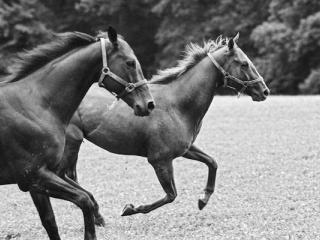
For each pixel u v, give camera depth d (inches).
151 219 529.0
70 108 381.7
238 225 482.6
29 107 371.6
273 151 841.5
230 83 500.7
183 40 2309.3
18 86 377.4
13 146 367.9
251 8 2219.5
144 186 695.1
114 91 381.1
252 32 2086.6
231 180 693.9
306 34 1899.6
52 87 378.3
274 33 1982.0
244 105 1302.9
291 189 625.6
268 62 2030.0
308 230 451.8
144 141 487.8
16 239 474.0
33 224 533.6
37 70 383.9
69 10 2512.3
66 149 499.2
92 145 975.6
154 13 2485.2
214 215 529.0
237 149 870.4
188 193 646.5
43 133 369.4
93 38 389.4
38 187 370.3
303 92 1940.2
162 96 486.9
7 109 368.8
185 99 488.1
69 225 518.3
